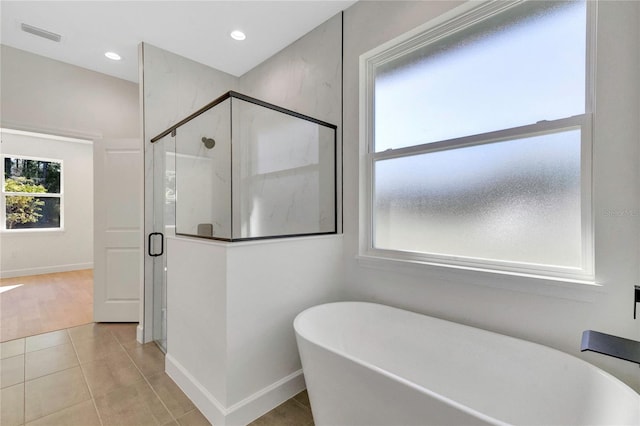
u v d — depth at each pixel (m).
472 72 1.78
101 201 3.15
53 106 2.98
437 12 1.83
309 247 2.07
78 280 5.00
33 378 2.07
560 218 1.47
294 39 2.72
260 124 2.17
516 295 1.55
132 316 3.16
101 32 2.58
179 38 2.68
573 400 1.24
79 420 1.65
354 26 2.27
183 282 2.02
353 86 2.28
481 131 1.74
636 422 0.97
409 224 2.05
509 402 1.43
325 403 1.44
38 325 3.07
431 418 1.07
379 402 1.22
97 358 2.37
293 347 1.94
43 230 5.54
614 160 1.27
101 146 3.18
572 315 1.38
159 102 2.81
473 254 1.76
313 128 2.38
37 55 2.91
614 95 1.27
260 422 1.67
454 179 1.85
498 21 1.68
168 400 1.84
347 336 1.98
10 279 5.07
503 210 1.65
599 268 1.30
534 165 1.55
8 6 2.23
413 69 2.05
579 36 1.43
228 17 2.40
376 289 2.14
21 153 5.34
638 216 1.22
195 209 2.19
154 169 2.76
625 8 1.25
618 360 1.27
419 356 1.76
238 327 1.65
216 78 3.23
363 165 2.26
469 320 1.71
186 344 1.97
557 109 1.48
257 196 2.09
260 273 1.76
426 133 1.98
